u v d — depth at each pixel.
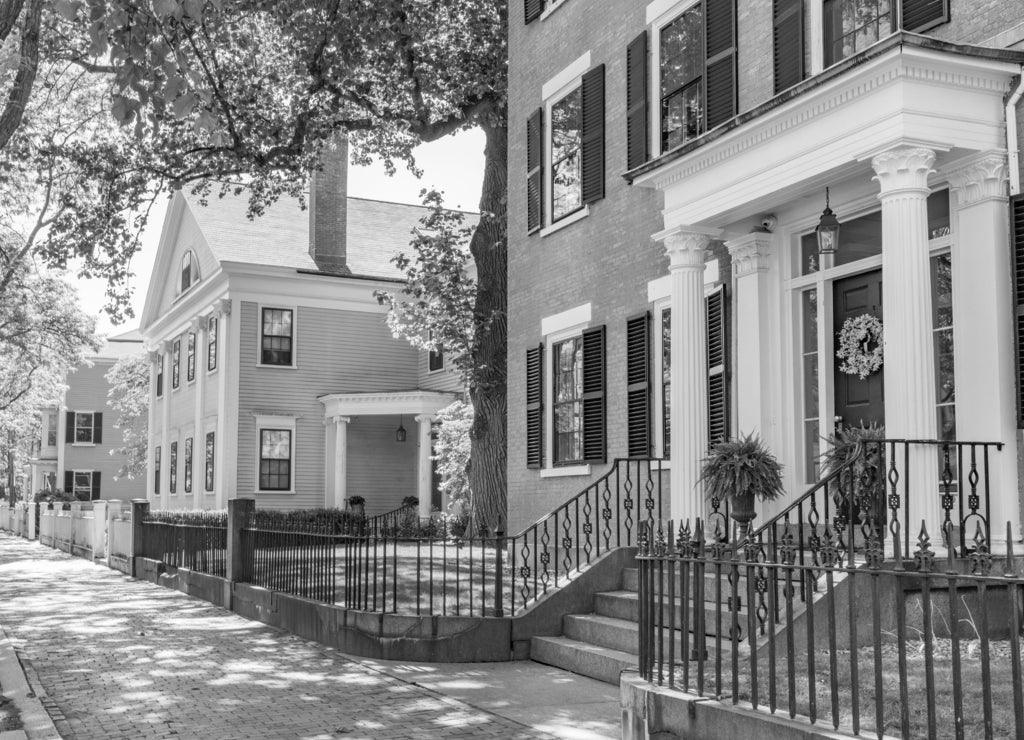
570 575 11.48
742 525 9.98
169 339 40.31
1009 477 8.59
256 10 21.31
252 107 23.75
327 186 35.69
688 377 11.12
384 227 39.22
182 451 38.12
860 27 10.45
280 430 33.81
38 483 60.16
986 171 8.84
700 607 6.66
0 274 34.66
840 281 10.86
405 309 25.25
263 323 33.88
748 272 11.77
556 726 7.75
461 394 32.56
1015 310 8.67
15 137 23.78
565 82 15.89
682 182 11.31
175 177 23.95
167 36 8.41
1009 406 8.70
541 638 10.73
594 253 14.97
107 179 23.48
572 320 15.30
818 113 9.29
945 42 8.30
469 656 10.69
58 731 7.71
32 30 9.21
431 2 22.97
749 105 11.95
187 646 11.98
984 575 5.12
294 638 12.64
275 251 35.28
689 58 13.13
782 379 11.42
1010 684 6.39
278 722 7.95
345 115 25.16
